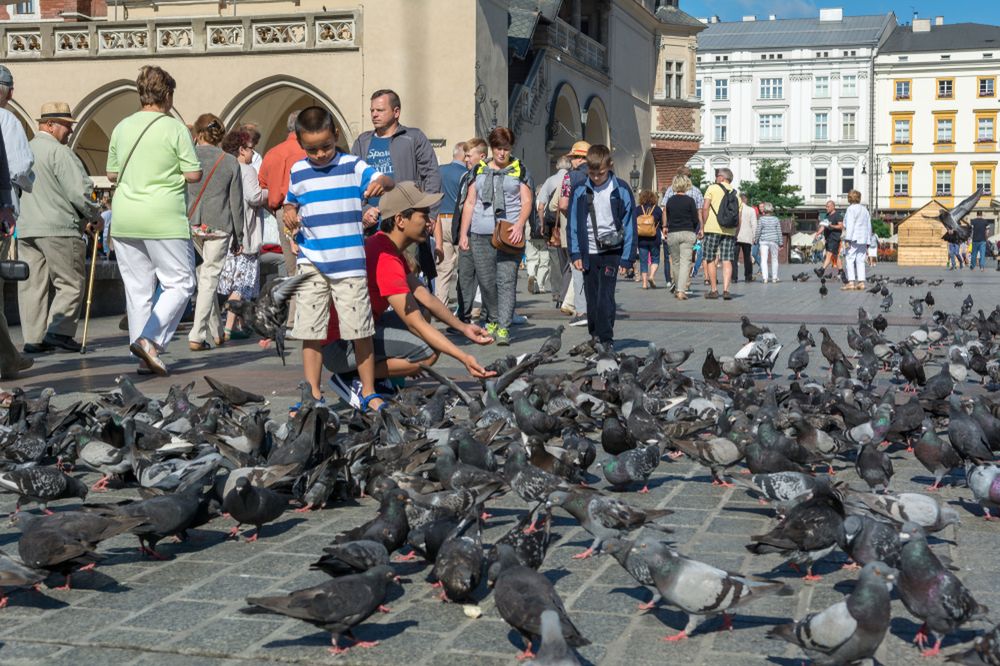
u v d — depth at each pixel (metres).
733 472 7.06
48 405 8.05
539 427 7.58
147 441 6.88
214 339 14.02
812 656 3.86
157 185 11.00
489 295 13.59
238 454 6.19
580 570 5.06
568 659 3.47
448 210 16.05
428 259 13.33
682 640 4.18
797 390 8.96
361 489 6.46
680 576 4.18
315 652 4.06
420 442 6.57
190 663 3.98
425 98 28.28
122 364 11.93
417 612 4.51
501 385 8.62
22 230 12.70
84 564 4.79
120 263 11.20
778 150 101.44
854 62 98.94
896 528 4.80
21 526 4.78
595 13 47.91
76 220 12.83
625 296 23.83
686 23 56.56
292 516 6.12
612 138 49.41
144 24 29.25
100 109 30.56
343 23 28.56
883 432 7.48
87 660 4.01
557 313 18.52
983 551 5.24
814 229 99.19
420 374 9.10
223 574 5.04
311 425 6.34
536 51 39.50
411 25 28.12
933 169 100.00
